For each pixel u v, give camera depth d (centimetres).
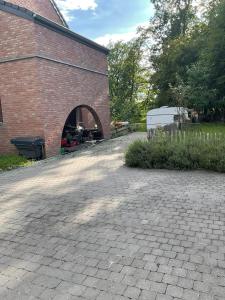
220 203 523
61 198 608
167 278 316
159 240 400
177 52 2694
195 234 412
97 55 1611
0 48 1195
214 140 862
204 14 2694
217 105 2302
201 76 2206
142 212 502
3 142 1262
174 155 822
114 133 2002
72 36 1359
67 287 312
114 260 358
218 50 2253
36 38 1129
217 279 310
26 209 557
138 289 301
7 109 1227
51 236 436
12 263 368
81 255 375
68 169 921
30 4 1538
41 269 350
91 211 522
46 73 1187
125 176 768
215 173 748
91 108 1568
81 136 1584
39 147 1159
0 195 666
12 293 308
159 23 3375
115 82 3672
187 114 2219
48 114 1195
